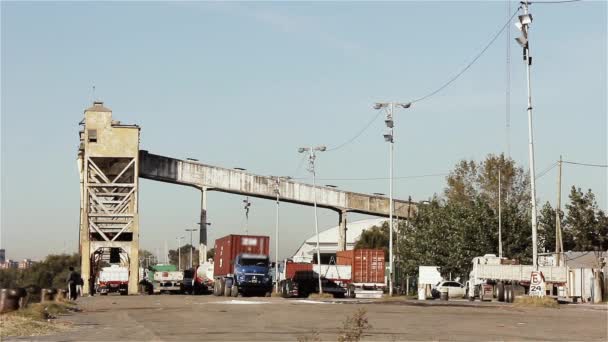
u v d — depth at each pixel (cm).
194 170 9206
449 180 9206
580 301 4781
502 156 9025
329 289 6469
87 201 7625
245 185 9488
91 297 5847
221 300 4844
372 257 7188
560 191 5750
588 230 6706
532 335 2091
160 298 5441
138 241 7644
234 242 6028
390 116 6438
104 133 7750
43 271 14875
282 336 2053
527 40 4038
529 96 4091
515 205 8162
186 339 1972
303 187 9838
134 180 7738
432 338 1989
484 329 2288
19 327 2247
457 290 6375
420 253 8019
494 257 5762
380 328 2312
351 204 10075
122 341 1922
